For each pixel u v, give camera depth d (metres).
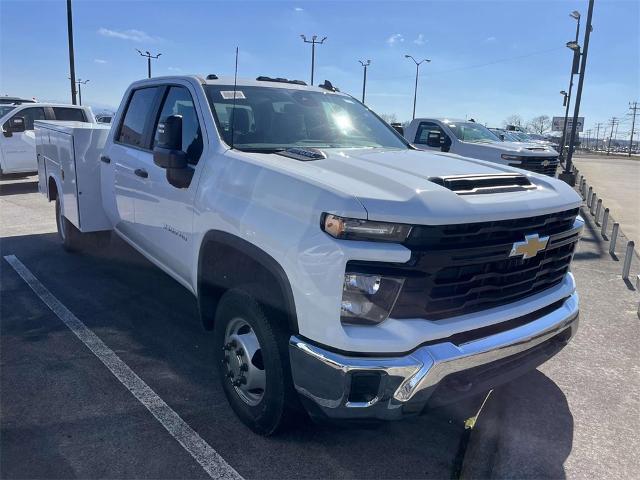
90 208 5.75
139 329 4.73
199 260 3.57
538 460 3.11
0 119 13.02
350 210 2.50
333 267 2.52
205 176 3.55
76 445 3.11
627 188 19.19
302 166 3.06
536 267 3.06
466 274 2.71
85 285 5.84
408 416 2.62
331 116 4.38
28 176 14.20
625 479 2.97
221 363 3.46
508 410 3.63
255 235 2.93
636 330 5.11
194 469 2.94
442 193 2.66
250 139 3.76
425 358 2.54
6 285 5.80
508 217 2.75
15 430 3.24
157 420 3.37
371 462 3.05
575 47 18.73
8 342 4.43
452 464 3.06
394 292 2.53
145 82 4.96
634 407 3.71
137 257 6.71
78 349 4.33
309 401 2.73
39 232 8.23
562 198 3.20
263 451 3.11
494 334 2.82
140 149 4.70
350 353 2.53
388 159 3.40
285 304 2.77
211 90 4.02
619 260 7.99
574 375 4.16
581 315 5.50
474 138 12.90
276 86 4.43
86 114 14.23
